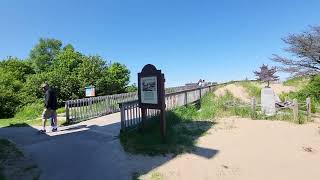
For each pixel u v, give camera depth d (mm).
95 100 14484
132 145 8516
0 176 6184
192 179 6426
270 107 13875
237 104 15508
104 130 10609
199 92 18656
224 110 14883
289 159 7836
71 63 37250
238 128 11062
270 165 7398
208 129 10844
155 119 11000
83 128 11180
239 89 25781
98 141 9070
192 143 8945
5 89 22906
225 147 8680
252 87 26688
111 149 8242
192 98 17047
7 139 9539
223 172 6875
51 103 10570
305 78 22750
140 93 9695
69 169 6711
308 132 10508
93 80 33000
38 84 25953
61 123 12508
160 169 6863
